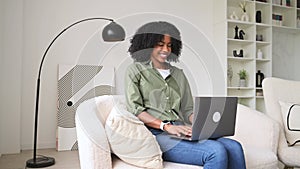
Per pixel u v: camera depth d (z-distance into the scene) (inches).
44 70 129.6
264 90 88.7
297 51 185.5
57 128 126.5
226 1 155.8
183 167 52.9
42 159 104.2
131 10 145.7
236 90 169.3
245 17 163.0
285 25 181.3
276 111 85.6
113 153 54.8
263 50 172.2
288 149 74.9
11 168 96.1
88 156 50.2
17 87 121.1
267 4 168.9
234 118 57.4
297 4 180.7
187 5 159.9
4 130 118.6
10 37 120.0
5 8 119.2
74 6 135.0
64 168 95.7
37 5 129.0
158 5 152.4
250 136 76.2
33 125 127.5
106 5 140.9
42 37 129.4
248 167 60.6
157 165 51.4
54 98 130.6
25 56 126.6
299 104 86.1
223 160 51.4
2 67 118.6
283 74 182.2
